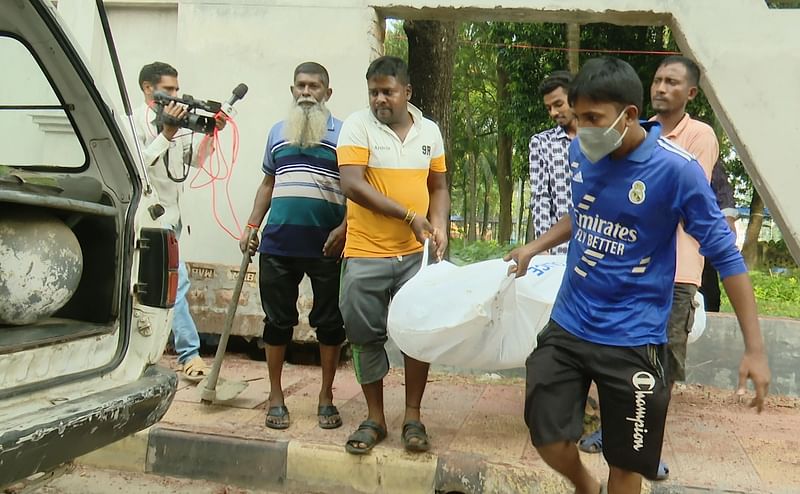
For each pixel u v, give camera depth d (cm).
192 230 527
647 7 470
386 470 327
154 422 273
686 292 322
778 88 459
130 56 544
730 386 470
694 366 475
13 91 379
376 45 512
